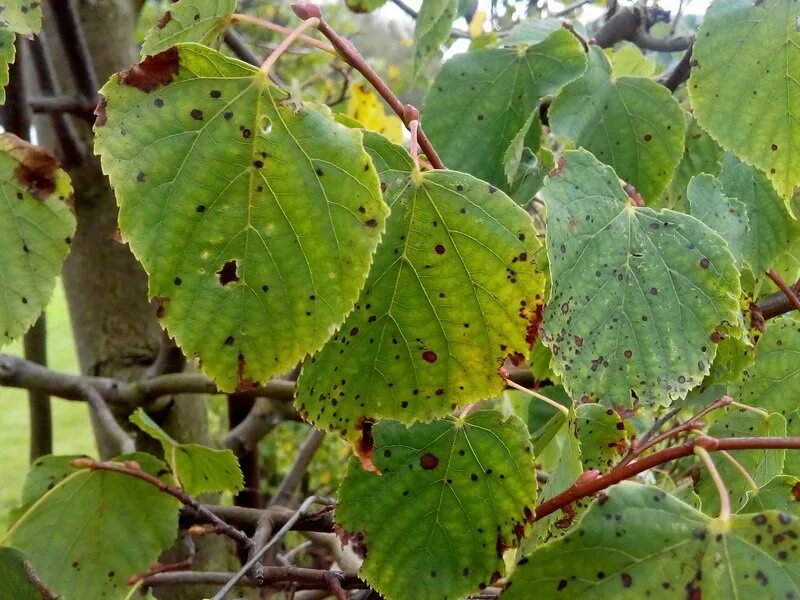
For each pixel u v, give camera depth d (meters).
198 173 0.14
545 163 0.26
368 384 0.16
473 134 0.26
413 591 0.19
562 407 0.21
